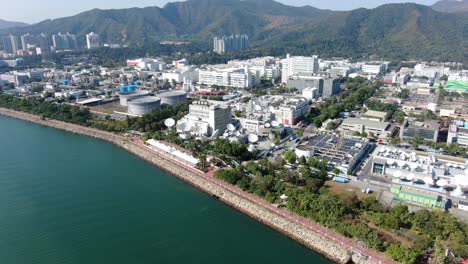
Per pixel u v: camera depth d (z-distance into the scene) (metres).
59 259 154.50
